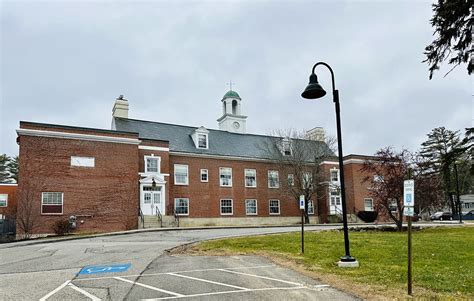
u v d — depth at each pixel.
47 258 12.88
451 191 50.78
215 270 10.02
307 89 11.05
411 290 7.30
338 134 10.84
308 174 38.31
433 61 12.12
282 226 30.61
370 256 12.04
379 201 26.12
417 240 16.47
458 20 11.29
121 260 12.05
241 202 37.00
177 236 20.67
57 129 26.44
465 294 7.18
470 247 14.03
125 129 34.09
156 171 31.80
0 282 8.83
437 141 57.41
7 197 34.09
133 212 28.30
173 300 6.96
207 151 36.34
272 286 8.02
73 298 7.20
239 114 44.69
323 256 12.19
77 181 26.62
